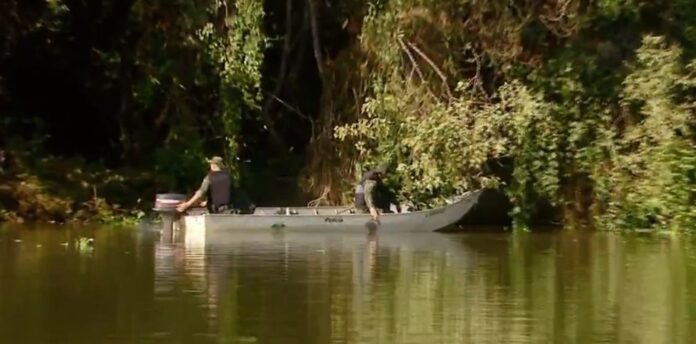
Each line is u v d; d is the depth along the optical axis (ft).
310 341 128.67
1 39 294.87
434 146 272.72
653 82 270.87
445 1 282.97
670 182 266.36
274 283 169.68
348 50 295.28
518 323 140.15
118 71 307.37
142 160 311.47
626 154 279.49
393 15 282.15
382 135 281.13
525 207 279.69
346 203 288.71
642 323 140.67
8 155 293.43
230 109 289.53
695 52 283.18
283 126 322.75
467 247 230.07
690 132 271.28
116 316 141.18
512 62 286.87
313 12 304.91
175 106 298.76
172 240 235.40
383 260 202.08
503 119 274.36
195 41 290.76
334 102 296.51
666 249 229.45
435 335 132.36
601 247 233.14
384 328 136.15
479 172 276.82
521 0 286.66
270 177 312.91
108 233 251.19
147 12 293.84
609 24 289.12
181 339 128.67
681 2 286.05
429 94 281.74
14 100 317.01
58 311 144.15
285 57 313.53
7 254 203.82
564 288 168.66
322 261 198.80
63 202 280.92
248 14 284.41
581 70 283.59
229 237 243.60
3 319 138.62
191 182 296.71
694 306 152.56
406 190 276.41
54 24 288.30
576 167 282.15
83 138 329.72
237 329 134.21
